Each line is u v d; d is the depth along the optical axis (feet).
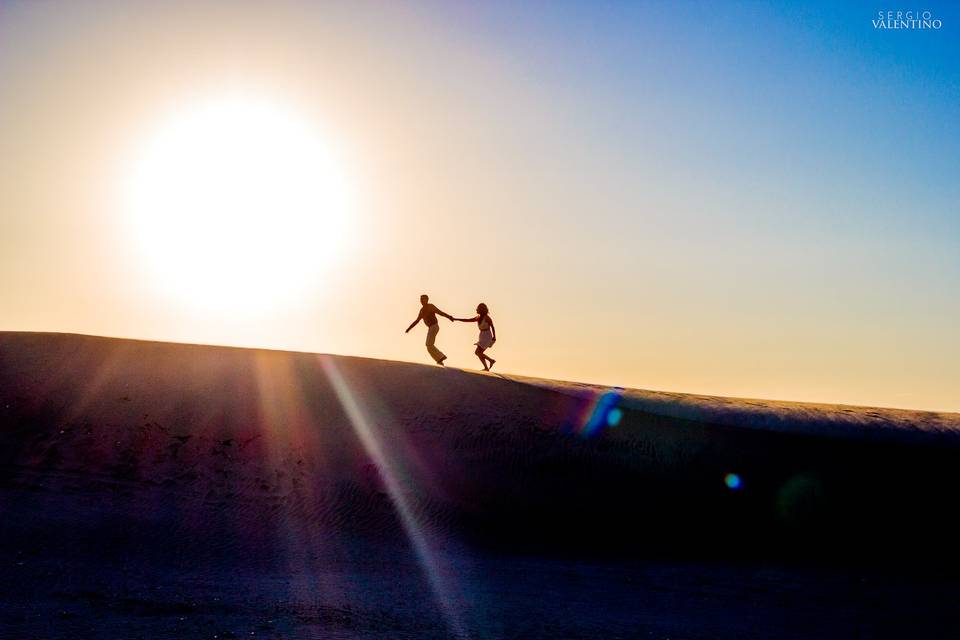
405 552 53.26
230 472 59.77
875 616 43.65
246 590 44.16
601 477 62.34
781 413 67.15
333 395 69.00
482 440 65.05
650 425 66.03
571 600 44.57
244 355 74.08
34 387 65.16
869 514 58.75
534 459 63.62
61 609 38.99
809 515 58.80
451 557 52.85
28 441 59.88
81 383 66.33
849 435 63.87
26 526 51.08
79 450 59.67
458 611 41.70
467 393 70.28
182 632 36.04
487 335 83.25
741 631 39.81
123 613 38.91
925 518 58.44
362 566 50.34
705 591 47.39
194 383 68.23
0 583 42.80
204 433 62.75
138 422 62.80
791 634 39.73
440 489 60.64
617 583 48.47
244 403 66.44
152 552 49.80
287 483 59.57
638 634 38.42
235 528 54.24
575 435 65.62
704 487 61.21
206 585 44.70
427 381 72.08
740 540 57.21
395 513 57.98
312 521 56.18
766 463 62.28
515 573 49.85
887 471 61.26
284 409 66.44
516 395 70.13
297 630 37.17
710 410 67.21
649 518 59.11
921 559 54.85
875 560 54.80
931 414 70.08
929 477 60.80
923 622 42.88
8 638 34.09
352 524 56.49
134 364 70.03
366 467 61.82
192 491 57.57
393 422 66.54
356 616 40.01
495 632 38.04
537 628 38.88
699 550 56.03
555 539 56.65
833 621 42.42
